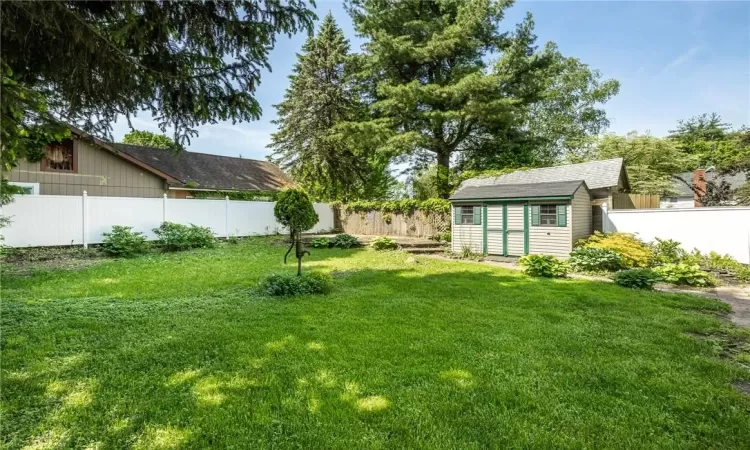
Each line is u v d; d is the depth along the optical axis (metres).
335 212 18.78
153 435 2.09
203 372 2.87
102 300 5.03
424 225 14.90
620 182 11.95
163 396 2.50
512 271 8.19
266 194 19.77
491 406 2.45
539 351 3.41
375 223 16.97
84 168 13.20
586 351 3.43
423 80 17.83
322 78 19.75
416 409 2.39
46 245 9.77
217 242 12.86
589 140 23.28
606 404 2.50
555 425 2.25
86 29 3.29
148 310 4.56
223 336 3.65
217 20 3.88
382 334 3.81
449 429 2.19
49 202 9.81
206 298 5.28
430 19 17.02
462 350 3.40
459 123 16.91
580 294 5.86
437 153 17.91
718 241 9.09
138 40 3.54
